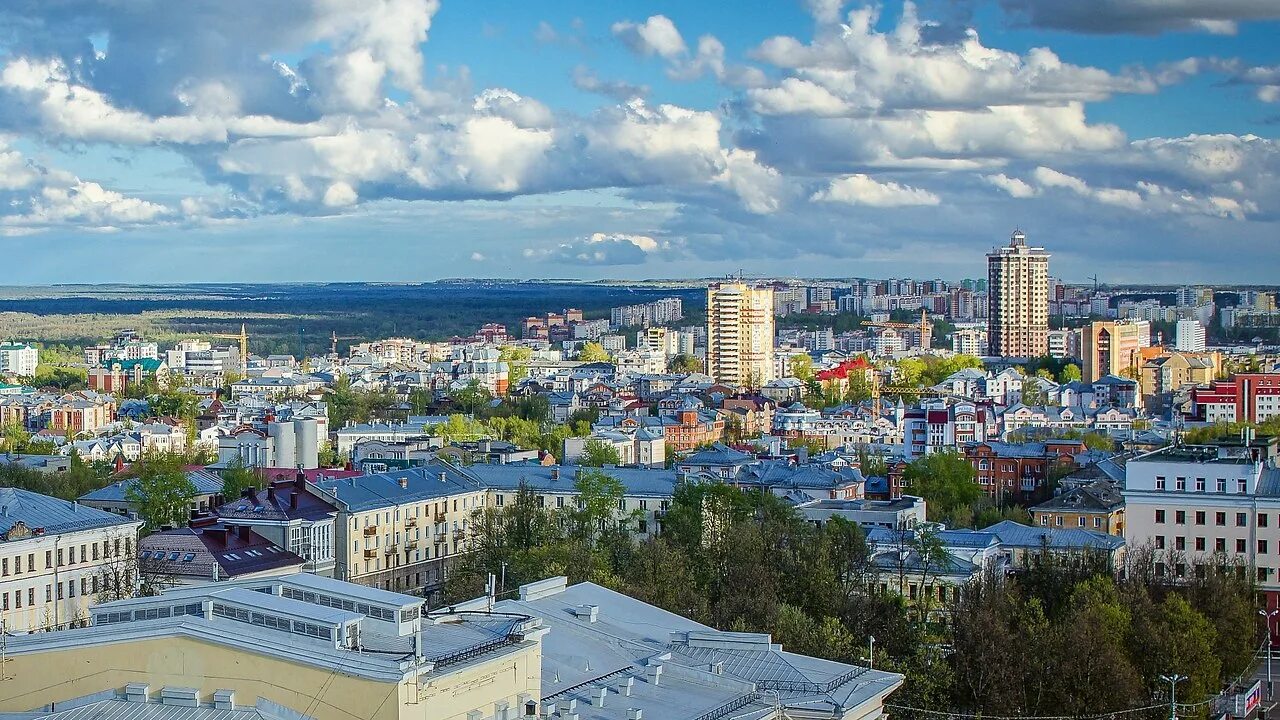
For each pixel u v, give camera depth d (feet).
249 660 342.64
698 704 429.79
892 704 545.03
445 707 345.72
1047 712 548.72
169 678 348.59
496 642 371.35
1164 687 582.35
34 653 357.20
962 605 612.29
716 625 593.01
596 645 467.11
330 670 336.49
